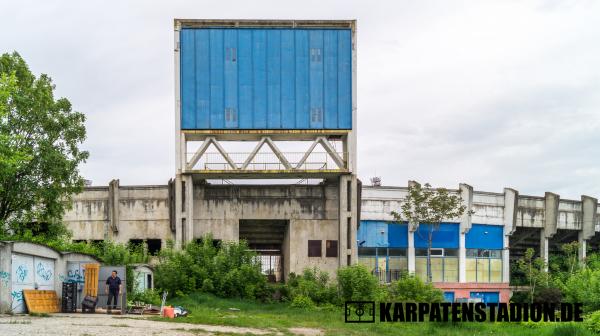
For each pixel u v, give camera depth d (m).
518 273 69.69
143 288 41.91
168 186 54.84
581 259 70.44
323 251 54.16
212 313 36.81
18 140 40.91
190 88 53.06
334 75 53.72
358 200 53.88
